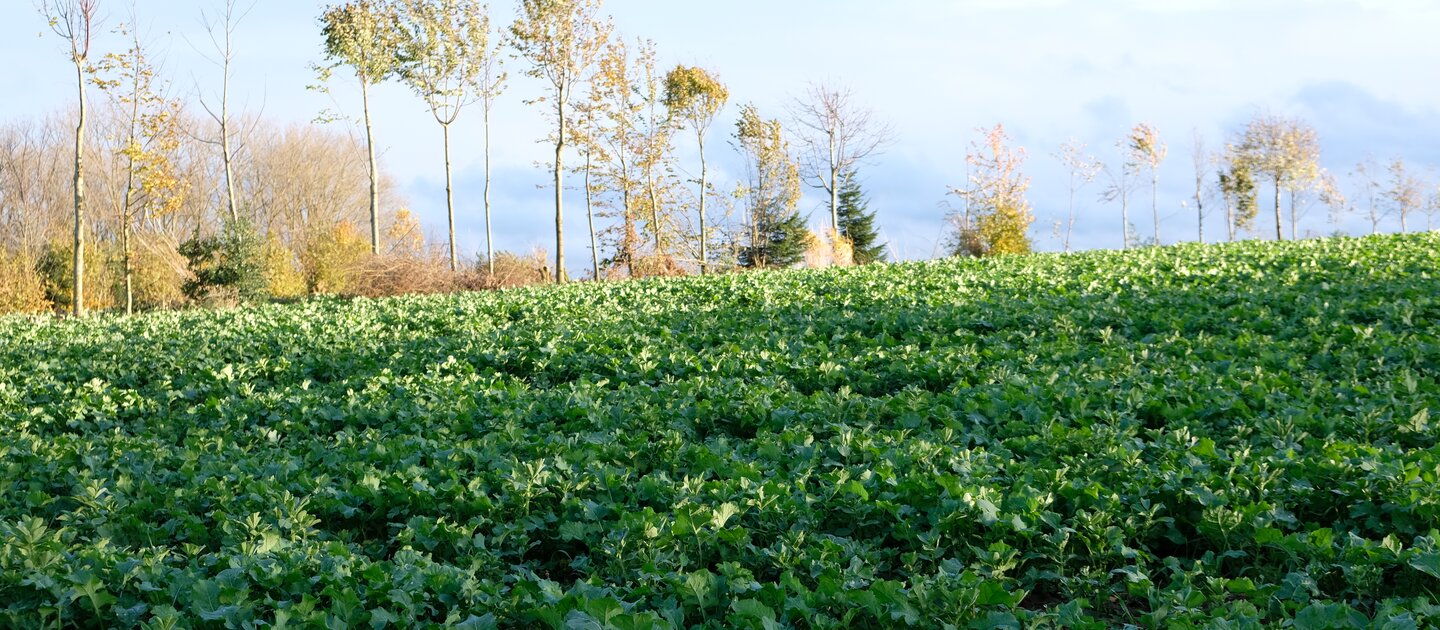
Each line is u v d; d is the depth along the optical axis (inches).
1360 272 663.1
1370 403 307.1
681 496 244.2
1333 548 204.5
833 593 186.9
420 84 1651.1
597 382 444.1
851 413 339.9
